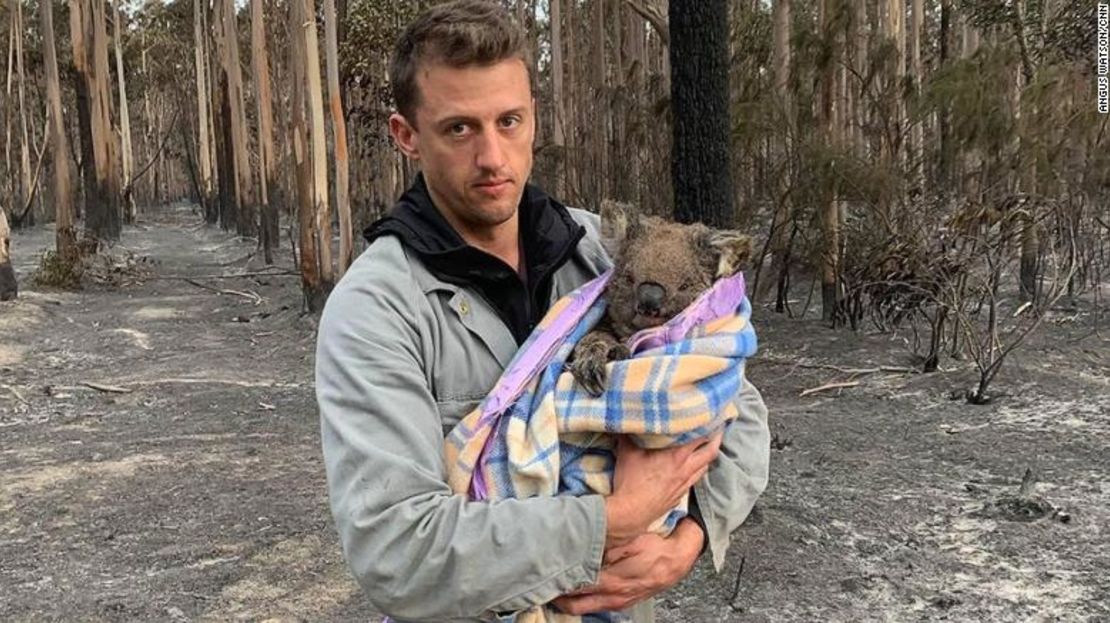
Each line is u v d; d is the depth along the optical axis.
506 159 1.94
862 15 12.87
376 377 1.79
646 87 14.48
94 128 26.84
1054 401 7.75
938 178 10.72
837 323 10.98
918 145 12.32
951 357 9.12
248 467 7.04
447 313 1.95
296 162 13.80
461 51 1.88
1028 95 10.69
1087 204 11.46
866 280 10.06
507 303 2.04
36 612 4.71
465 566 1.69
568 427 1.89
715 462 2.12
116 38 37.34
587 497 1.81
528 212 2.15
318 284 13.92
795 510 5.59
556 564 1.75
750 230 11.22
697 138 4.84
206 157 38.78
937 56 19.08
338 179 13.81
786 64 11.95
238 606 4.74
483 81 1.89
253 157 33.88
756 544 5.14
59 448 7.75
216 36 34.47
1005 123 10.12
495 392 1.90
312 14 13.56
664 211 11.68
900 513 5.55
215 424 8.46
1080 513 5.46
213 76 38.91
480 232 2.05
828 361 9.55
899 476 6.21
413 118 1.98
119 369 11.20
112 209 28.67
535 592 1.74
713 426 1.96
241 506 6.17
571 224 2.23
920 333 10.35
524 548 1.71
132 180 38.94
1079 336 9.95
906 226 10.12
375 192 27.00
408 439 1.76
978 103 10.07
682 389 1.88
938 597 4.51
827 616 4.37
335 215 26.02
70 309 15.75
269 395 9.58
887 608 4.43
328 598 4.80
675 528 2.08
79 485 6.70
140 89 42.16
